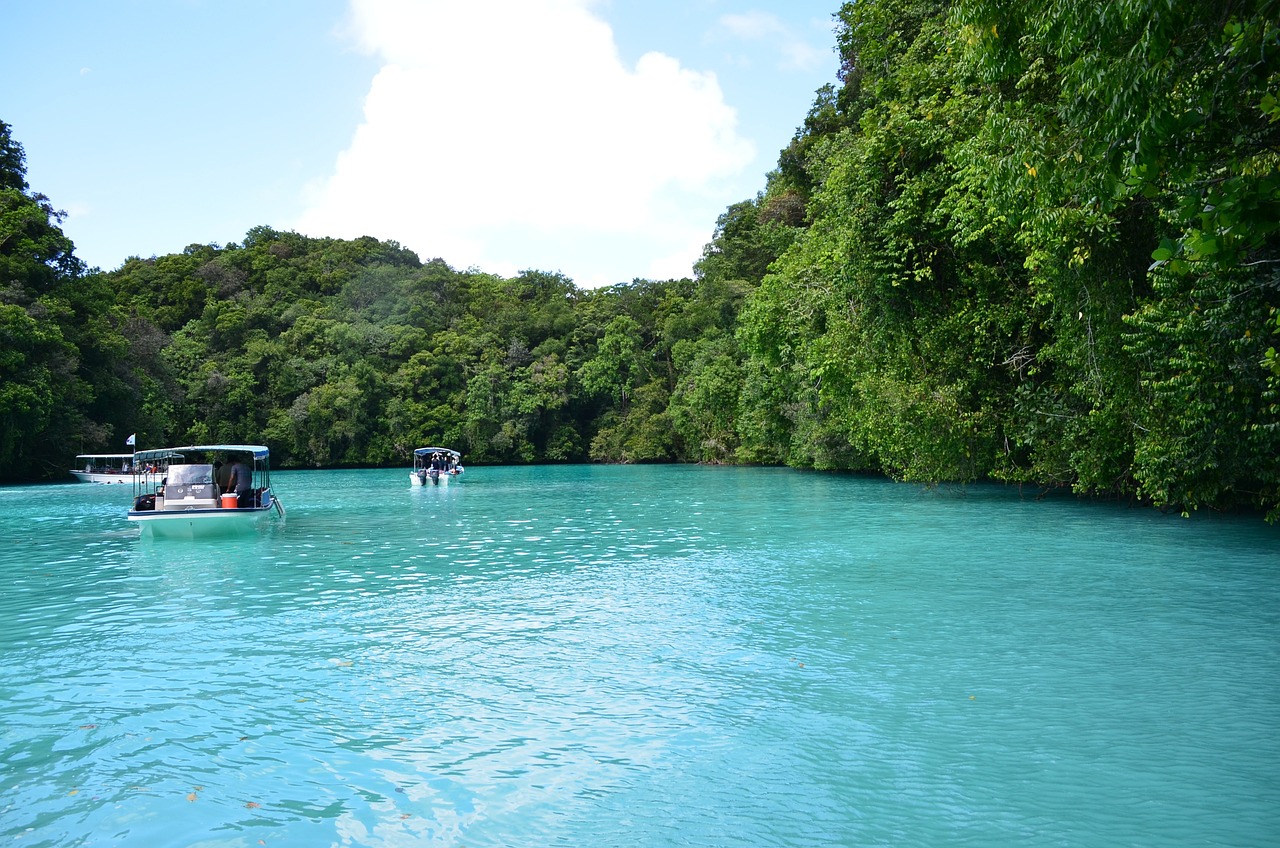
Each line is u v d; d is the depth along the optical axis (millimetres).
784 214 58500
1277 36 5875
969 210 19531
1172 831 5070
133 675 8578
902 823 5223
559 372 71625
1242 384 14898
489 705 7547
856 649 9164
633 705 7484
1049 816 5285
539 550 17562
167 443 59031
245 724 7145
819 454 42188
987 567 14094
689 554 16453
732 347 62281
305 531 21719
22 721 7242
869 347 27516
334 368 66562
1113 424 19859
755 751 6406
